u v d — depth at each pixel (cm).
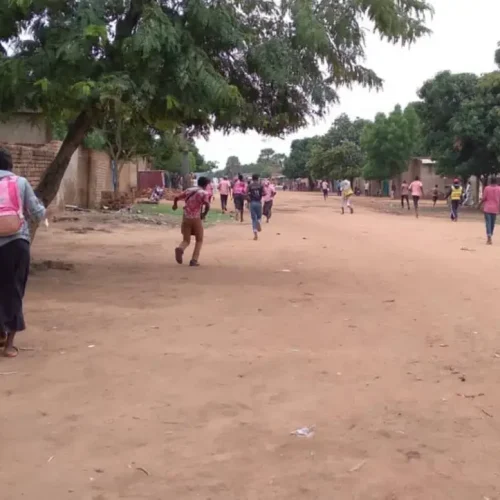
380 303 888
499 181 1920
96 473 385
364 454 414
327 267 1242
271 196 2455
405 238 1900
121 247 1522
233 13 966
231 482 375
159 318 773
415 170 7000
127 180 4169
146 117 998
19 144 1972
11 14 870
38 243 1556
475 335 714
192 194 1221
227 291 962
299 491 365
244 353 632
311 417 473
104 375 561
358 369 588
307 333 714
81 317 771
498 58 3675
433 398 515
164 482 374
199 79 881
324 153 8650
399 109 6488
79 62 853
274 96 1088
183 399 506
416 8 1004
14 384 536
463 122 3625
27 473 384
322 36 962
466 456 412
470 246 1688
